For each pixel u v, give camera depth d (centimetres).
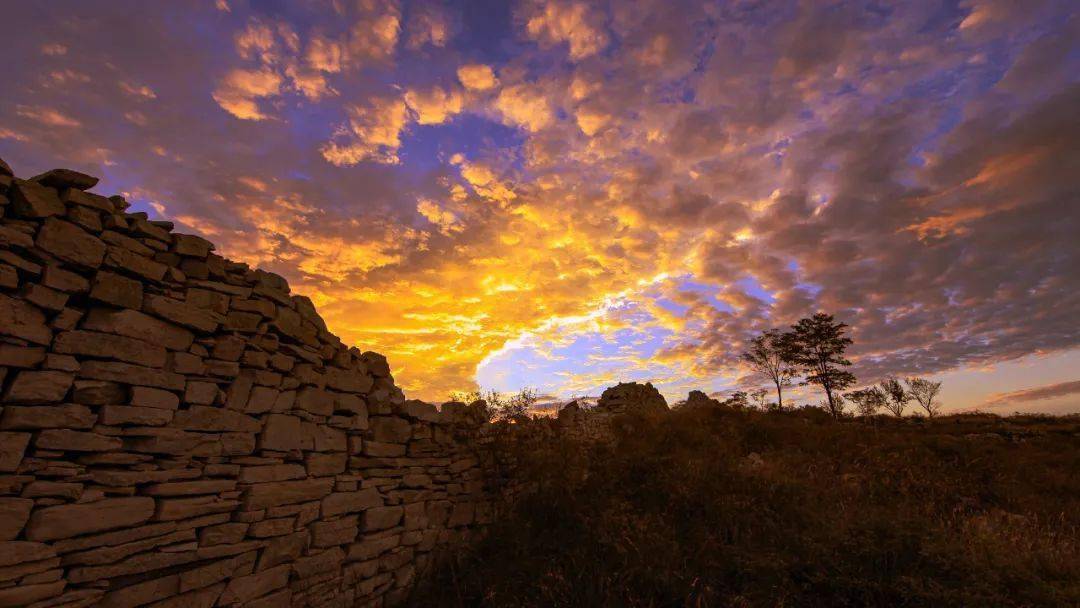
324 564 584
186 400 470
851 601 577
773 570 619
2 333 357
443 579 721
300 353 602
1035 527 762
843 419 2553
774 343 3189
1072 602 527
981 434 1927
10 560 342
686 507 816
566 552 707
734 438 1327
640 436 1264
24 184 382
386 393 743
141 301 446
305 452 595
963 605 523
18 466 357
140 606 419
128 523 412
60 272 391
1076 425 2144
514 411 962
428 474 791
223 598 479
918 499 920
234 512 505
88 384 401
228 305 524
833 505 834
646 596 594
